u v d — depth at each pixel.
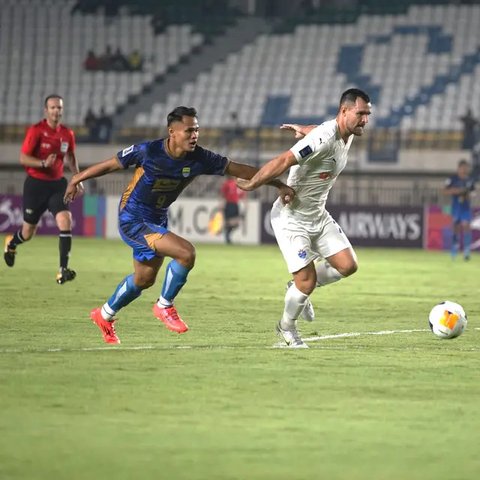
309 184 23.70
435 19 97.06
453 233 65.69
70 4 102.25
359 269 54.69
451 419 16.36
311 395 18.12
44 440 14.56
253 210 80.31
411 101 91.06
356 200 83.25
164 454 13.90
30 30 101.38
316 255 25.17
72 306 32.81
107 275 46.25
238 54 98.62
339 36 98.19
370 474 13.02
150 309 31.97
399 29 97.38
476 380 19.98
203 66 98.44
